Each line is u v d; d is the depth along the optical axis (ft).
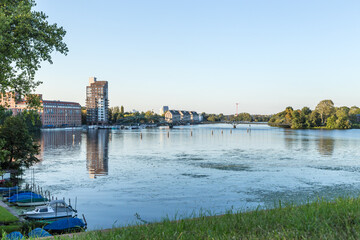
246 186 161.38
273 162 244.83
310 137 535.60
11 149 197.67
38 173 206.39
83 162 254.68
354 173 195.21
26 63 73.92
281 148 355.56
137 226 31.53
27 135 204.64
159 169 217.36
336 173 195.42
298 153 303.89
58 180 184.03
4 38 65.05
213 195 144.25
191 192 150.51
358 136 552.41
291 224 28.25
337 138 504.84
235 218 32.68
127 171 210.59
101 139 527.40
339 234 24.54
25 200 132.98
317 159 260.01
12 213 118.32
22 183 177.27
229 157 279.08
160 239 26.66
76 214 120.06
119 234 28.53
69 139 519.19
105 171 211.61
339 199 36.40
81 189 161.17
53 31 74.90
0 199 141.59
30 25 69.36
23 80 77.41
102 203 134.62
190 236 26.81
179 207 126.31
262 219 31.48
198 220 33.12
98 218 114.93
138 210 123.54
